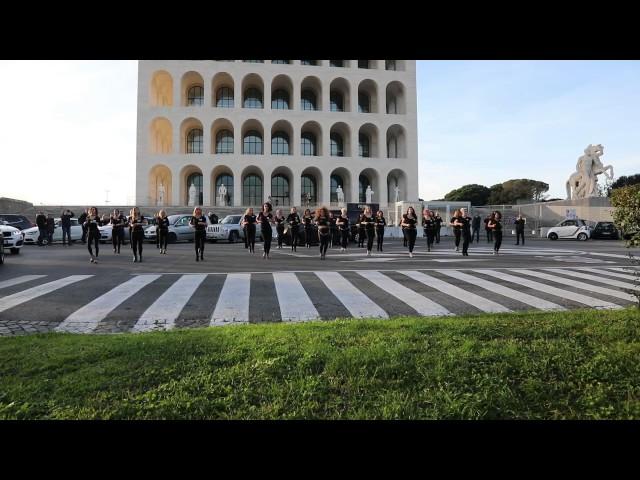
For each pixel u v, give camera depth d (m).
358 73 52.56
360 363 3.50
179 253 16.66
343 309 6.43
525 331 4.47
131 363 3.56
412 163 53.00
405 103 53.69
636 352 3.73
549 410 2.79
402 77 53.66
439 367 3.39
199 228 13.39
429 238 17.77
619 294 7.71
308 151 55.34
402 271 10.79
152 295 7.46
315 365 3.49
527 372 3.36
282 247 20.83
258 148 54.34
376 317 5.90
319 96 53.44
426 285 8.62
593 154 43.31
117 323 5.64
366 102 57.34
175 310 6.34
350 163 51.56
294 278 9.49
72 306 6.59
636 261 5.34
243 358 3.67
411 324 4.80
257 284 8.66
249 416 2.66
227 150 53.94
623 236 5.13
